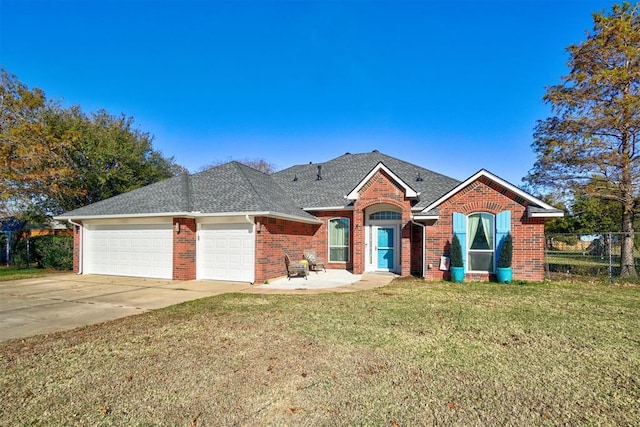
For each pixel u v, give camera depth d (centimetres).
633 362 552
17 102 2148
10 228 2322
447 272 1463
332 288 1287
